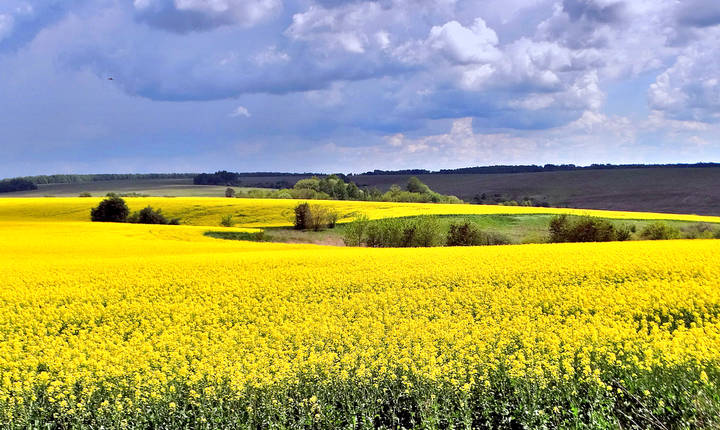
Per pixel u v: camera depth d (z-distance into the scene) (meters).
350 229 45.84
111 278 20.50
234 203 73.81
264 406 8.63
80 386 9.66
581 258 21.53
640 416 7.62
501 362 9.67
